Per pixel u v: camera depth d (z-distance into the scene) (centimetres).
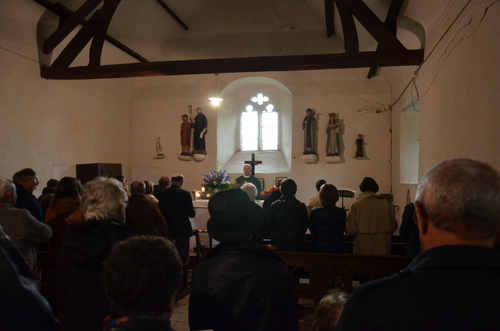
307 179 1088
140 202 446
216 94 1155
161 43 1155
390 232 423
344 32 695
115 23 952
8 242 116
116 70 788
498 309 84
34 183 402
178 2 1043
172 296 111
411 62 666
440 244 99
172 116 1173
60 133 902
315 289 385
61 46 878
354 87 1072
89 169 876
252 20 1124
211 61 759
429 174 105
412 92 784
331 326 155
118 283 102
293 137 1100
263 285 167
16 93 776
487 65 385
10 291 107
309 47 1092
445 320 85
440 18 555
